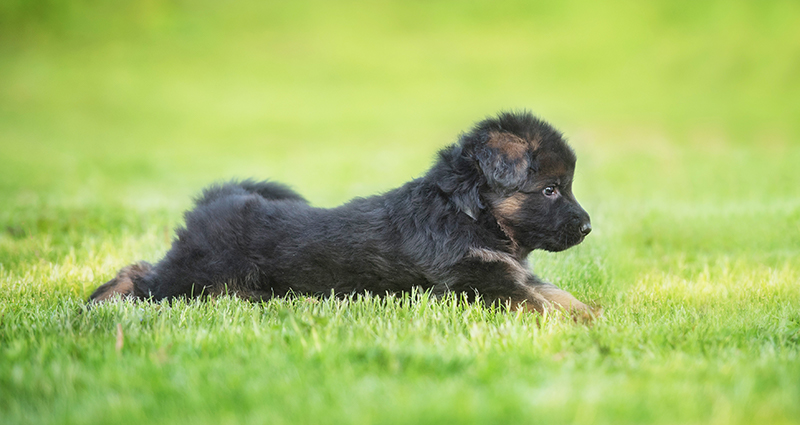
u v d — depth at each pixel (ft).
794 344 15.84
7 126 99.76
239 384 12.75
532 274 21.15
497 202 20.42
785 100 117.80
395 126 106.52
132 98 124.98
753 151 70.28
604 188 49.73
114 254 27.55
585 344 15.33
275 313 18.16
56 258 27.25
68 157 71.00
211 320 17.81
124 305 18.80
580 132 91.66
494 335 16.15
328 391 12.36
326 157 75.00
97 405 11.98
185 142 94.94
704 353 15.19
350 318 17.67
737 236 31.12
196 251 21.01
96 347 15.12
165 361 14.16
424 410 11.30
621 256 27.45
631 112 109.60
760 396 12.09
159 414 11.71
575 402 11.67
